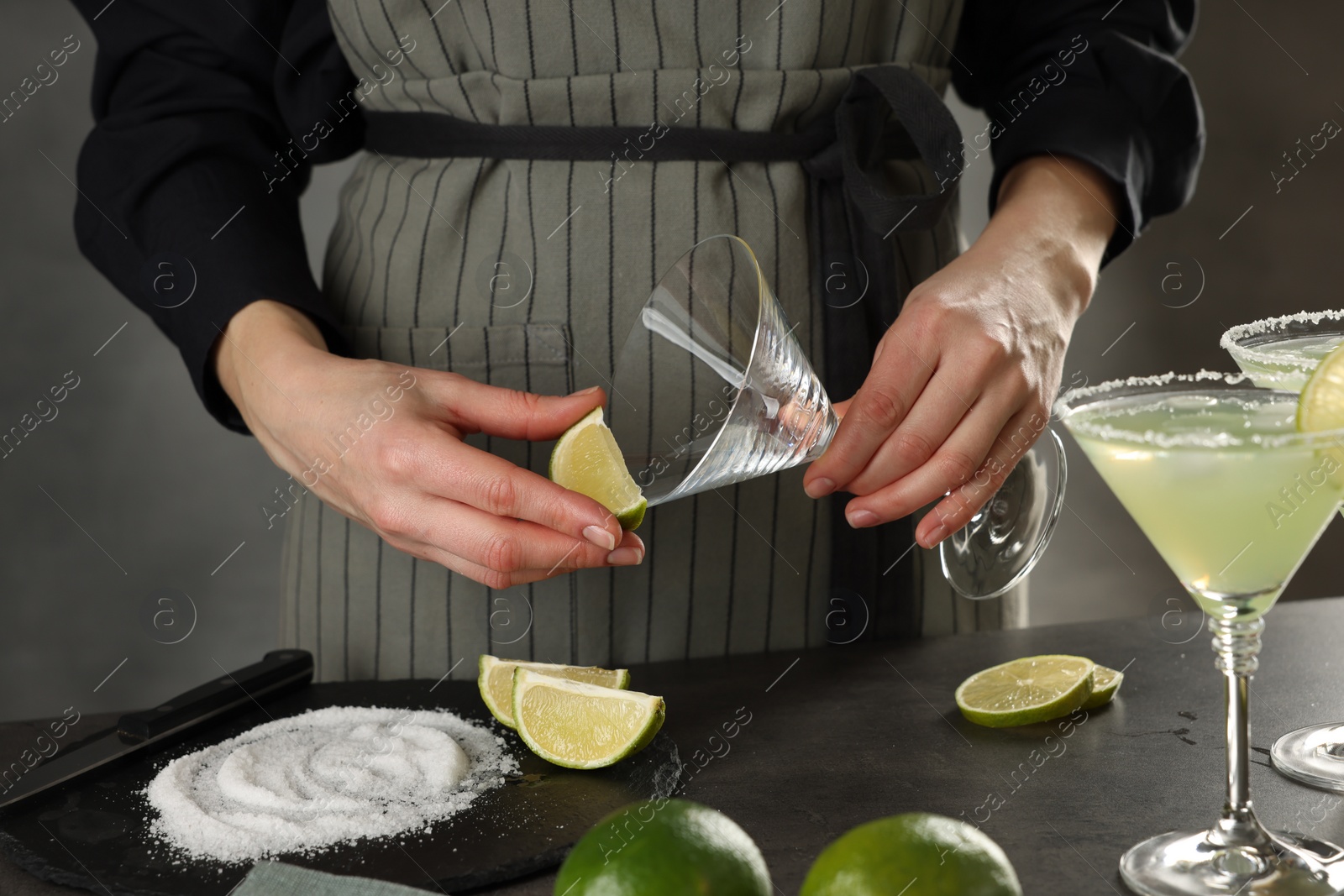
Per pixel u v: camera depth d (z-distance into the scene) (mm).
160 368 2441
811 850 763
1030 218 937
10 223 2334
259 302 957
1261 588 720
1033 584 2773
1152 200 1050
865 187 898
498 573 844
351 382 864
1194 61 2770
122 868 758
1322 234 2822
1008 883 659
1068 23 1047
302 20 1029
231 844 768
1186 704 888
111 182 1023
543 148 968
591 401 857
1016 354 850
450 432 866
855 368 996
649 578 1006
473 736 876
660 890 661
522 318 983
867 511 851
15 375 2371
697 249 834
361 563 1021
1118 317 2838
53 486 2416
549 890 747
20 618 2416
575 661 1012
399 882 742
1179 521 713
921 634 1039
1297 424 709
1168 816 776
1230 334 859
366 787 816
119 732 879
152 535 2475
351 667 1037
